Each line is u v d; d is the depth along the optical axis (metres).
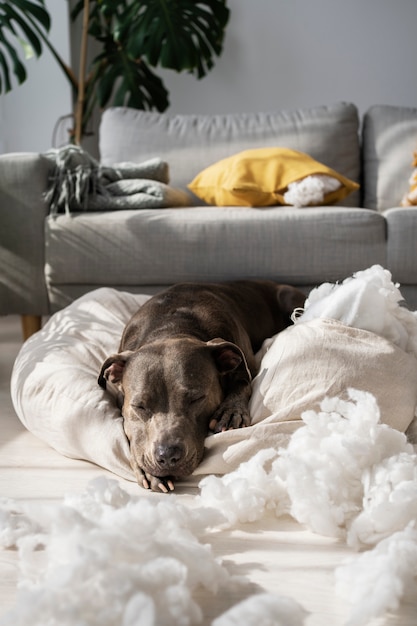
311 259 2.91
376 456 1.60
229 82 4.98
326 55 4.91
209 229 2.94
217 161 3.64
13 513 1.58
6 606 1.26
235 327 2.22
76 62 4.92
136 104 4.53
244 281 2.71
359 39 4.86
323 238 2.90
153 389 1.75
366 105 4.93
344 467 1.57
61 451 1.97
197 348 1.83
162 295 2.26
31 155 3.07
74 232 3.00
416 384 1.96
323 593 1.29
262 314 2.57
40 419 1.98
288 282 2.95
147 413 1.76
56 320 2.51
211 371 1.83
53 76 4.65
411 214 2.87
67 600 1.12
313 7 4.86
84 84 4.57
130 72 4.54
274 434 1.77
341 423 1.66
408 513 1.43
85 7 4.33
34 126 4.70
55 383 1.99
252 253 2.93
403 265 2.88
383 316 2.07
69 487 1.78
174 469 1.69
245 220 2.93
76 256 3.01
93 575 1.15
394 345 2.00
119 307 2.56
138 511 1.40
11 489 1.77
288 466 1.58
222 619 1.11
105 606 1.12
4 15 3.90
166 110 5.03
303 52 4.91
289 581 1.33
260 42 4.92
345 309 2.07
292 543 1.48
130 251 2.98
